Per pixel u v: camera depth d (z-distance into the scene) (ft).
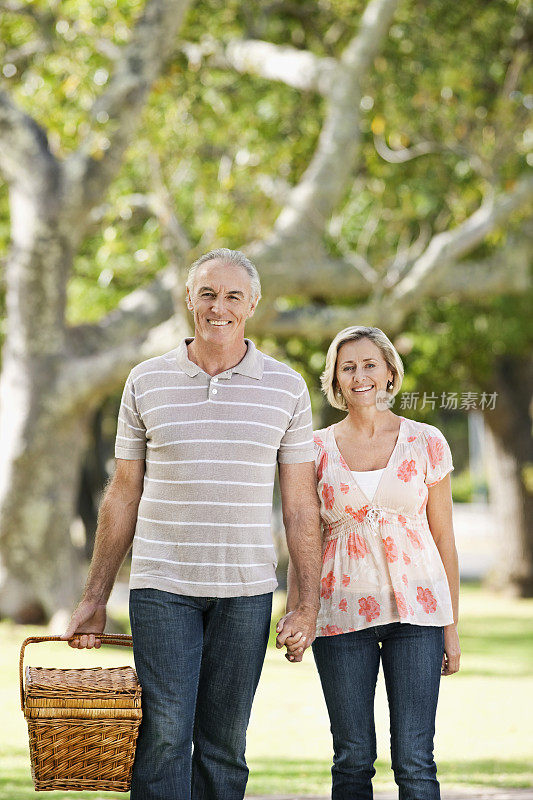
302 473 23.98
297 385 23.71
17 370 80.18
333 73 77.05
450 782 35.45
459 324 99.91
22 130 77.10
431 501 24.88
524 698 55.93
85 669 22.79
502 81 83.61
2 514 80.12
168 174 79.15
